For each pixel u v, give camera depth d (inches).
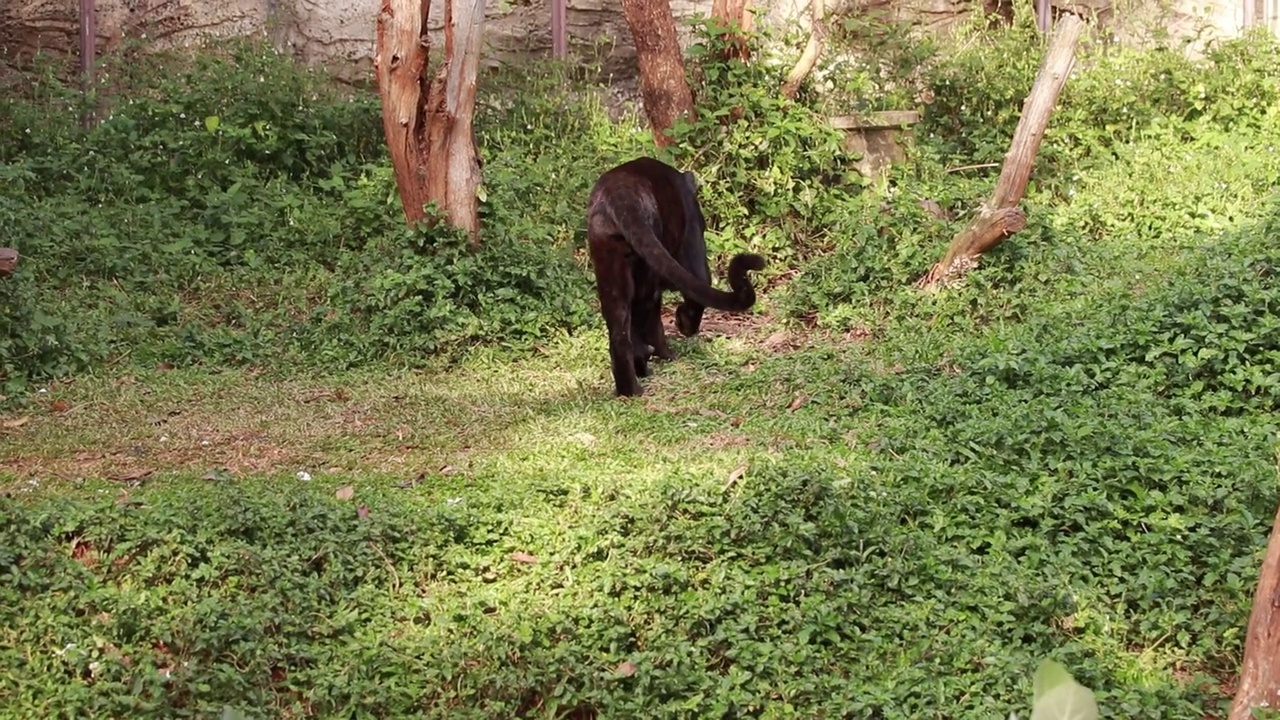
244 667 213.5
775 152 484.1
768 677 215.3
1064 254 421.4
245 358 386.0
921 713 202.7
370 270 420.8
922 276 422.9
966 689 209.9
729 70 504.4
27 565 227.9
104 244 437.1
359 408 342.6
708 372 364.8
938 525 254.5
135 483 281.6
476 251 420.2
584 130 541.0
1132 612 234.4
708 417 325.4
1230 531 244.8
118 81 552.4
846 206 472.4
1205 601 234.1
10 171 469.7
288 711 207.3
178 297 424.5
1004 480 267.4
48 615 219.0
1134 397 313.1
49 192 487.8
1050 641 223.3
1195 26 666.2
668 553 241.4
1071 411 304.2
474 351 391.5
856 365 349.7
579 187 486.3
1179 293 354.0
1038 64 578.9
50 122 514.9
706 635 224.2
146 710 200.7
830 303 418.3
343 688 208.2
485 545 249.3
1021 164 411.5
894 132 515.5
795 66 508.7
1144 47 634.2
